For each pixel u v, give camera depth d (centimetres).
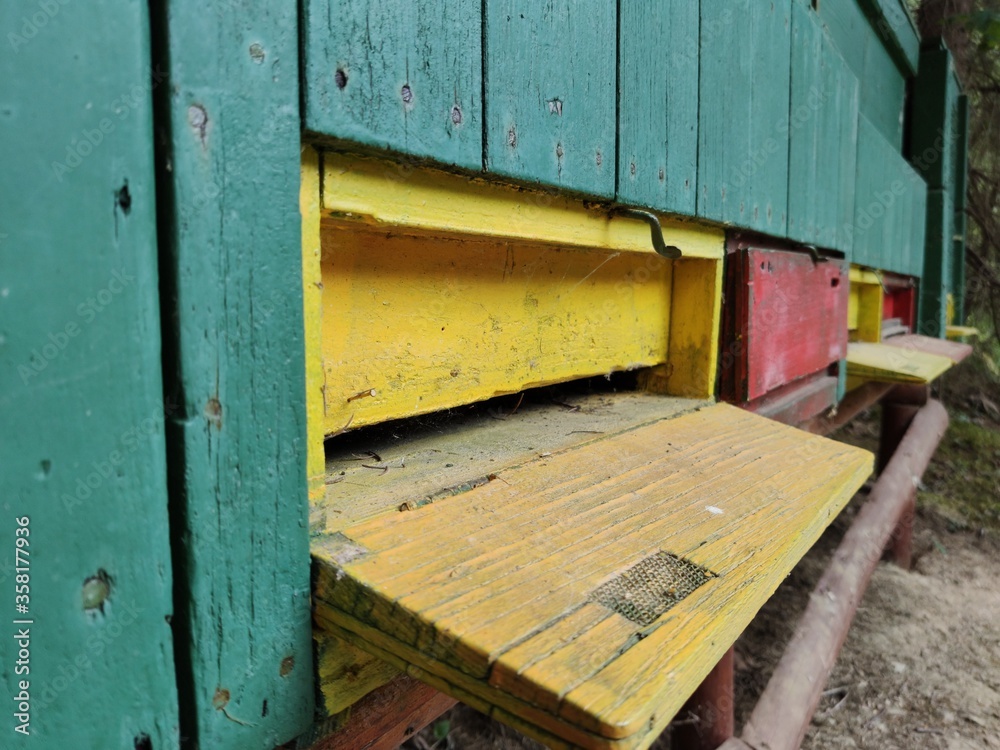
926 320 525
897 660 271
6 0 46
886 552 358
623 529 81
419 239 94
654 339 160
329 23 65
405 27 73
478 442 111
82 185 50
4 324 47
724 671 182
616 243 122
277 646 66
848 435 586
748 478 105
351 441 110
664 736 236
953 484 489
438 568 67
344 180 72
